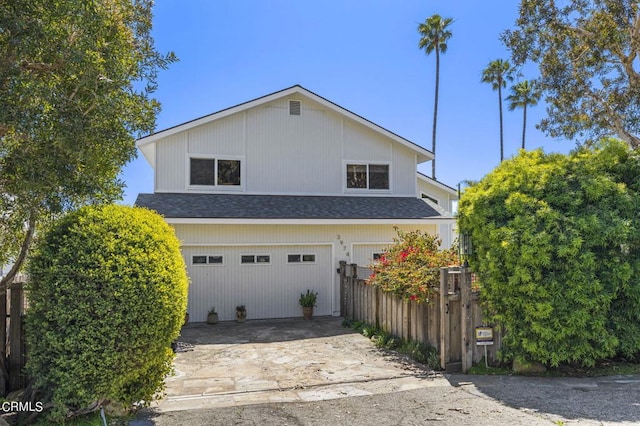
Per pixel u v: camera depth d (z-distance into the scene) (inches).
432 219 501.0
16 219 201.5
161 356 192.7
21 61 157.6
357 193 553.6
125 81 179.9
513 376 249.3
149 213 211.3
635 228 236.1
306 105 540.7
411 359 293.0
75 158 173.0
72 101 161.9
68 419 179.3
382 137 568.4
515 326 251.9
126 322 176.1
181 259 208.5
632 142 510.3
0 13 145.4
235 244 467.5
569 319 233.0
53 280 172.7
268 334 393.1
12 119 148.5
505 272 250.1
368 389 229.8
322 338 372.8
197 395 222.4
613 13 458.9
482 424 176.1
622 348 245.1
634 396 205.9
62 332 172.1
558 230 239.1
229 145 509.4
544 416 182.2
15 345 210.5
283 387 235.5
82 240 178.5
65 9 153.6
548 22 510.3
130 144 200.2
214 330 414.9
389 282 326.3
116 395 180.5
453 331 267.6
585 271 234.7
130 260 180.5
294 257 489.1
